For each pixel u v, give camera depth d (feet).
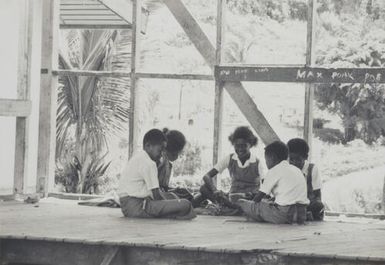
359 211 55.06
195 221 27.55
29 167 40.27
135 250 21.88
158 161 30.48
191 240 22.36
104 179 57.00
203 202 31.30
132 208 27.99
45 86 36.81
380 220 31.35
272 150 28.12
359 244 22.48
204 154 59.00
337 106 56.49
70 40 57.57
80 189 56.34
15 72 38.81
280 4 60.49
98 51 56.49
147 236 22.97
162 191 30.42
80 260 22.39
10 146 38.75
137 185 28.14
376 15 57.88
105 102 56.59
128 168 28.40
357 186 55.52
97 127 56.24
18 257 22.94
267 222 27.94
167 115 59.98
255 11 60.80
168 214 28.17
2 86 37.78
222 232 24.57
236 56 60.80
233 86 34.58
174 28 61.00
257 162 31.22
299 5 60.08
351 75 32.14
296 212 27.58
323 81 32.55
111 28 40.98
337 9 58.49
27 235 22.57
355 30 58.29
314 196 29.63
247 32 60.90
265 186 27.84
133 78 35.45
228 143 59.21
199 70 60.75
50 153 36.86
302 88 58.39
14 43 38.58
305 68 32.86
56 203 33.06
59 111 56.13
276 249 21.02
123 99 56.80
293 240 23.12
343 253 20.56
